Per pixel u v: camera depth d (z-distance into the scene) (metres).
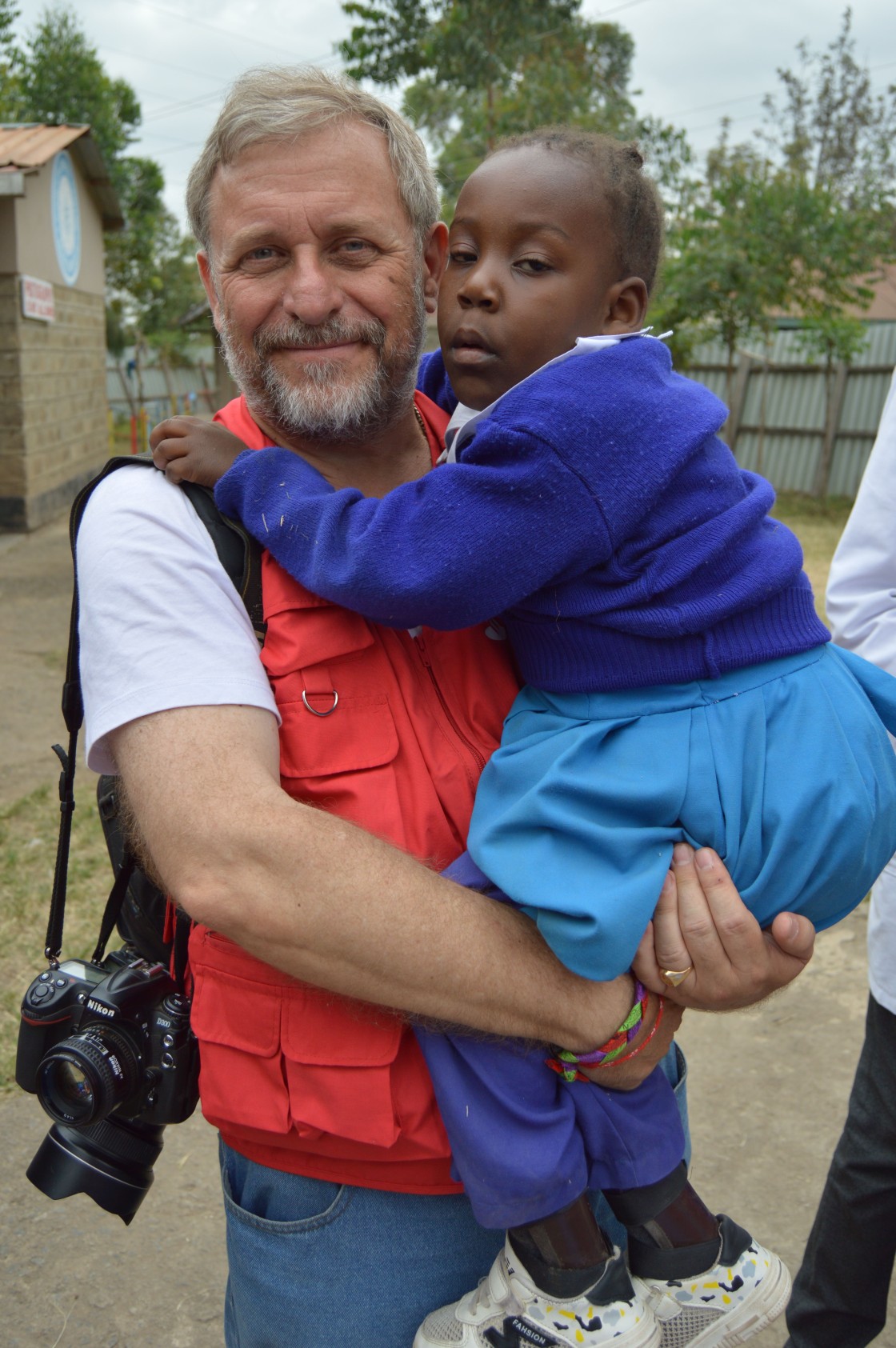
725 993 1.27
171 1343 2.42
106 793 1.61
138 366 26.94
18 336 11.48
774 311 19.52
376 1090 1.25
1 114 23.00
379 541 1.25
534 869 1.23
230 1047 1.30
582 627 1.35
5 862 4.34
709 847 1.28
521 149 1.56
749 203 15.40
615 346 1.36
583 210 1.51
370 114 1.44
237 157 1.40
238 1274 1.43
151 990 1.45
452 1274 1.38
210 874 1.14
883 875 1.92
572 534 1.27
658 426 1.31
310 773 1.28
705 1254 1.39
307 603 1.33
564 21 20.66
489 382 1.55
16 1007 3.42
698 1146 3.06
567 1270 1.29
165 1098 1.43
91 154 13.80
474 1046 1.26
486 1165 1.23
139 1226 2.76
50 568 10.12
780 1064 3.41
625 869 1.24
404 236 1.47
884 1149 1.95
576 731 1.32
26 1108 3.11
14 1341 2.41
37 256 12.20
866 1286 2.04
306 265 1.40
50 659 7.14
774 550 1.38
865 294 15.59
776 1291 1.42
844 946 4.05
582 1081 1.32
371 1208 1.34
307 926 1.13
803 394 16.05
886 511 1.86
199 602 1.26
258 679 1.26
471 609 1.26
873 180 17.14
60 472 13.27
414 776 1.34
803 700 1.33
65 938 3.81
